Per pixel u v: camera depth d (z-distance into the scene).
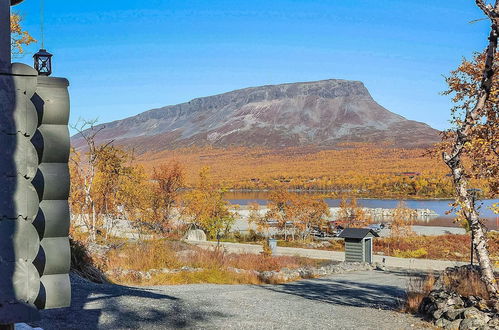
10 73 2.67
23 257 2.64
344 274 27.27
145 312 10.17
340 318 11.63
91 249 18.81
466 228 51.22
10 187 2.63
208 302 12.47
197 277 19.28
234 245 41.31
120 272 16.58
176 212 44.09
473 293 11.77
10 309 2.60
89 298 10.79
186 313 10.66
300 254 38.16
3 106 2.64
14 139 2.65
